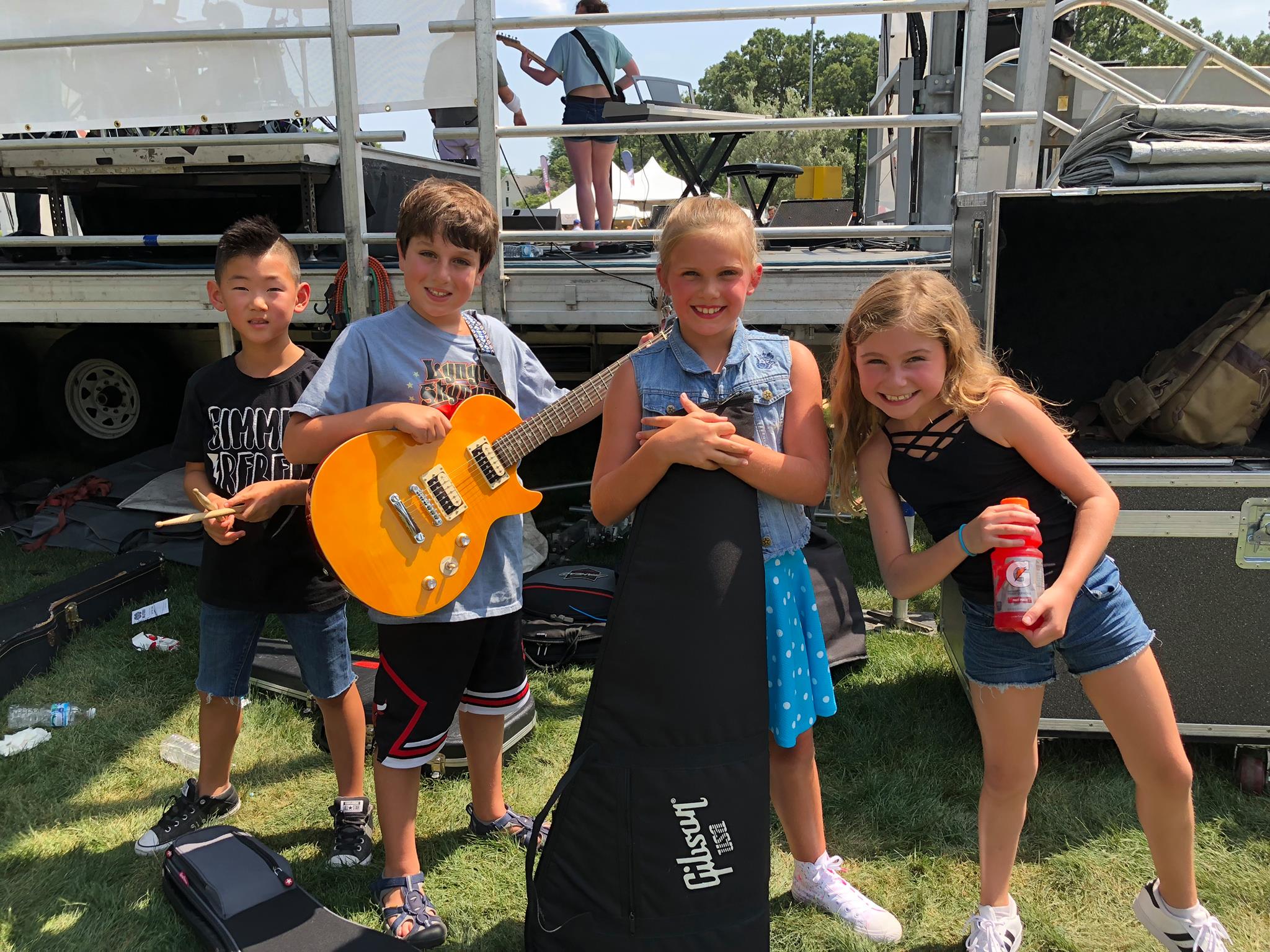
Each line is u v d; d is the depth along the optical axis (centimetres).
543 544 413
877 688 304
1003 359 274
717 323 168
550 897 166
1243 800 237
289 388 214
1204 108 253
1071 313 315
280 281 206
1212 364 267
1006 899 190
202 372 217
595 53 501
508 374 213
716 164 570
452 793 250
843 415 191
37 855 225
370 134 363
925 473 177
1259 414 270
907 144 577
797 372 180
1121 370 317
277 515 205
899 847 226
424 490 192
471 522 198
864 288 377
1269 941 190
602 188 530
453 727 261
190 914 194
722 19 338
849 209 898
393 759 197
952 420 174
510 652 214
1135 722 174
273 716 290
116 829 236
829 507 457
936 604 378
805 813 197
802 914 200
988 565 174
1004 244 269
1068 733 249
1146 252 307
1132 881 211
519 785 256
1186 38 439
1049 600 158
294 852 226
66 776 261
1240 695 239
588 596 338
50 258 543
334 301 373
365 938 183
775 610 180
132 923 200
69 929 199
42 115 383
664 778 161
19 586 398
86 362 509
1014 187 471
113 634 352
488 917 203
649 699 161
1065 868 214
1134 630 174
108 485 477
